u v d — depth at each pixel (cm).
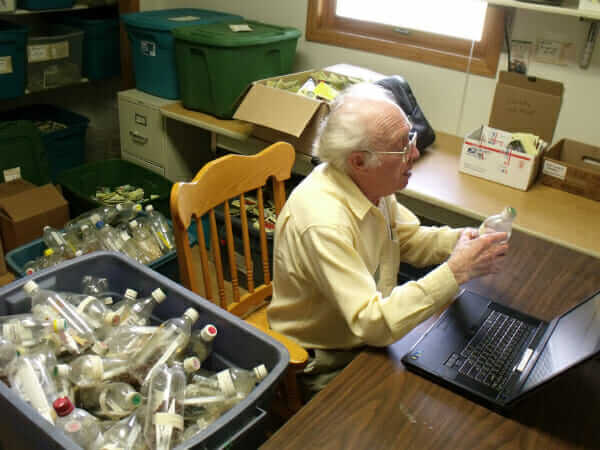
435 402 110
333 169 144
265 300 192
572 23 222
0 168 287
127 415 110
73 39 323
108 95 387
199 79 267
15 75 297
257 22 299
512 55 241
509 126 253
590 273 156
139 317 133
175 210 139
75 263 136
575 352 105
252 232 238
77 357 120
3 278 246
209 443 96
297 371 133
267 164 171
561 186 215
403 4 271
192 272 148
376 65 283
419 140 236
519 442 101
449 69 260
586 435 104
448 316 135
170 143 295
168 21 279
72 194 273
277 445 98
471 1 248
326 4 292
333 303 137
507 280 151
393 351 124
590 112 230
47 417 100
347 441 99
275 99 229
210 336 118
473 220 210
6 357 113
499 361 120
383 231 151
